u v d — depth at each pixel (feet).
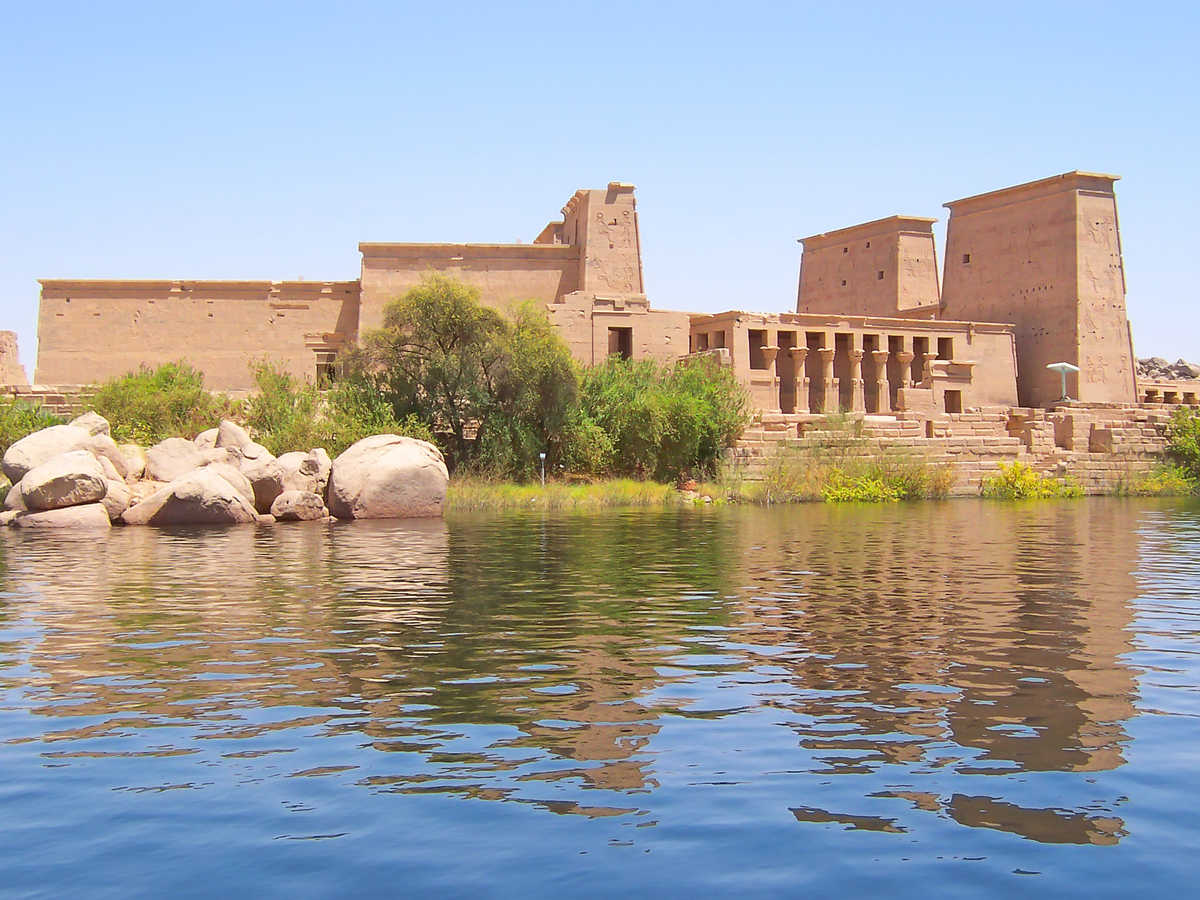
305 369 168.86
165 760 23.32
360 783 21.80
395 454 96.27
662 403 139.95
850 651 34.88
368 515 94.02
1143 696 29.04
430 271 137.59
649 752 23.91
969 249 216.33
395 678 30.94
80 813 20.15
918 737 25.13
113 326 165.37
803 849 18.48
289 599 45.85
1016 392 197.16
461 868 17.62
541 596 47.01
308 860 17.97
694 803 20.67
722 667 32.48
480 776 22.26
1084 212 197.67
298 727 25.91
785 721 26.50
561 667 32.42
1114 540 76.59
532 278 174.29
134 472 93.09
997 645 35.94
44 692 29.27
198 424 125.80
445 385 132.57
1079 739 25.03
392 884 17.03
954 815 20.12
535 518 97.81
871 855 18.24
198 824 19.57
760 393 171.12
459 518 97.14
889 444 147.84
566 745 24.43
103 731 25.53
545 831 19.24
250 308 168.76
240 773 22.45
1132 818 19.97
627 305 167.84
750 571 56.54
